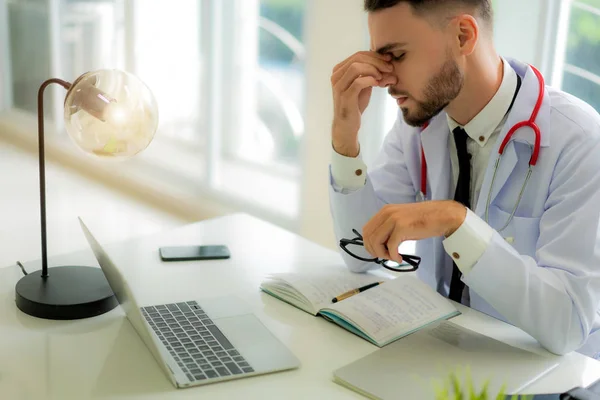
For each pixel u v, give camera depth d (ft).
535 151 4.71
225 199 11.75
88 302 4.45
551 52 7.19
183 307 4.56
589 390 3.75
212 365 3.88
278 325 4.45
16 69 15.37
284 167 11.86
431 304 4.69
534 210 4.83
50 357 3.97
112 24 13.46
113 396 3.61
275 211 11.00
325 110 9.31
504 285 4.23
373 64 4.81
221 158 12.42
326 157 9.45
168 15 12.54
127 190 12.93
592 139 4.61
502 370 3.97
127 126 4.52
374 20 4.62
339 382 3.83
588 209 4.39
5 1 15.14
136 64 13.20
